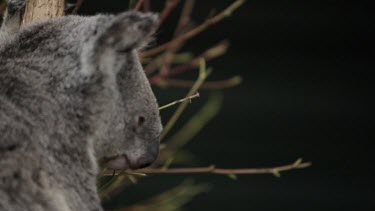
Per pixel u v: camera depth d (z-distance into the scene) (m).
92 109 4.31
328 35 9.05
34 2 4.61
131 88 4.47
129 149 4.57
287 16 8.96
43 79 4.29
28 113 4.18
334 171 9.12
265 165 9.09
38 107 4.21
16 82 4.26
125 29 4.04
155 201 6.40
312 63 9.16
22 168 4.00
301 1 8.92
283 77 9.14
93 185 4.32
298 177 9.08
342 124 9.14
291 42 9.08
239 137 9.04
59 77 4.28
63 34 4.37
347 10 8.95
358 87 9.16
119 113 4.44
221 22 8.88
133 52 4.45
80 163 4.27
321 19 8.99
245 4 8.88
